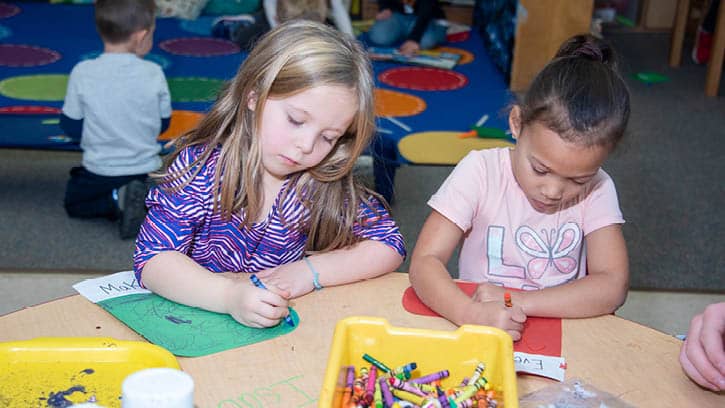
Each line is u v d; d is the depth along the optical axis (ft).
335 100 3.51
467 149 10.05
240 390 2.90
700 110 12.43
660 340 3.42
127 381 2.21
